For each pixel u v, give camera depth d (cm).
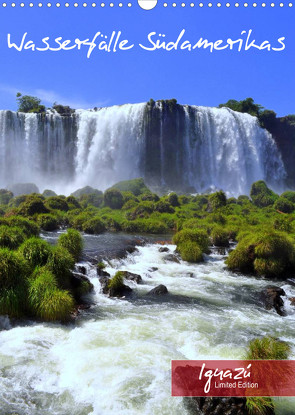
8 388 786
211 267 2245
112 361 914
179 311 1372
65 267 1441
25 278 1248
